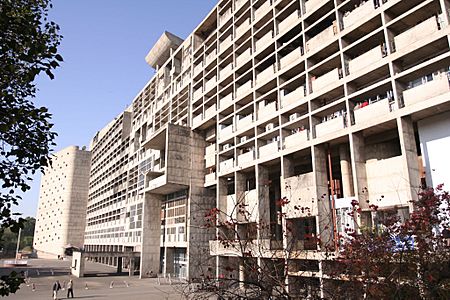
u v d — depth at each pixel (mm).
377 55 23109
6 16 6598
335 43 26641
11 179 6449
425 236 10312
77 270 48938
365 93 23797
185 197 44000
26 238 139125
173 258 46906
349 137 23891
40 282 41875
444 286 9055
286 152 29391
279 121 30875
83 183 110312
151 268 47250
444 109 19953
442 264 9695
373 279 8930
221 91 40312
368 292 8617
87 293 32562
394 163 21984
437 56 20141
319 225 24281
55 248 107500
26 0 8125
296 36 30172
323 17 27672
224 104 39375
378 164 22891
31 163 6770
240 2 39438
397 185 21500
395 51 22203
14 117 6418
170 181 41344
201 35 49188
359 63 24297
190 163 43562
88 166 112250
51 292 33281
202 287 8172
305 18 29531
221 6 43438
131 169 66500
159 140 48594
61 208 109438
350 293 8773
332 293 8742
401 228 10164
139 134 66750
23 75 6918
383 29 22922
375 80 24516
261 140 33906
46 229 117000
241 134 36281
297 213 26125
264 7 34969
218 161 39438
